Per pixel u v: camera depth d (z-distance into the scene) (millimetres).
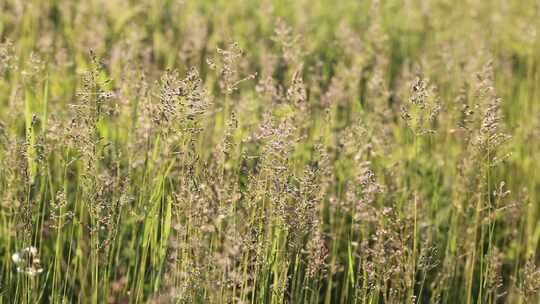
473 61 8125
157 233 5754
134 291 5547
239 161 5883
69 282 5742
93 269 5117
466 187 6344
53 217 5160
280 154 5051
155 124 5527
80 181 5562
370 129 6922
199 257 4988
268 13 10961
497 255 5816
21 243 5277
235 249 4730
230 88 5629
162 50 9648
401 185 6969
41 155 5250
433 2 13688
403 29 12328
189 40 8820
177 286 5062
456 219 6422
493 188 7164
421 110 5578
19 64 8477
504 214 6844
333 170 6613
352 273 5480
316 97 8703
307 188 4918
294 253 5660
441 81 8555
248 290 4824
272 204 5055
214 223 5098
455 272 6242
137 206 5727
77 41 9305
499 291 6449
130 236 6258
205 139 6707
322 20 12867
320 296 6145
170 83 4988
